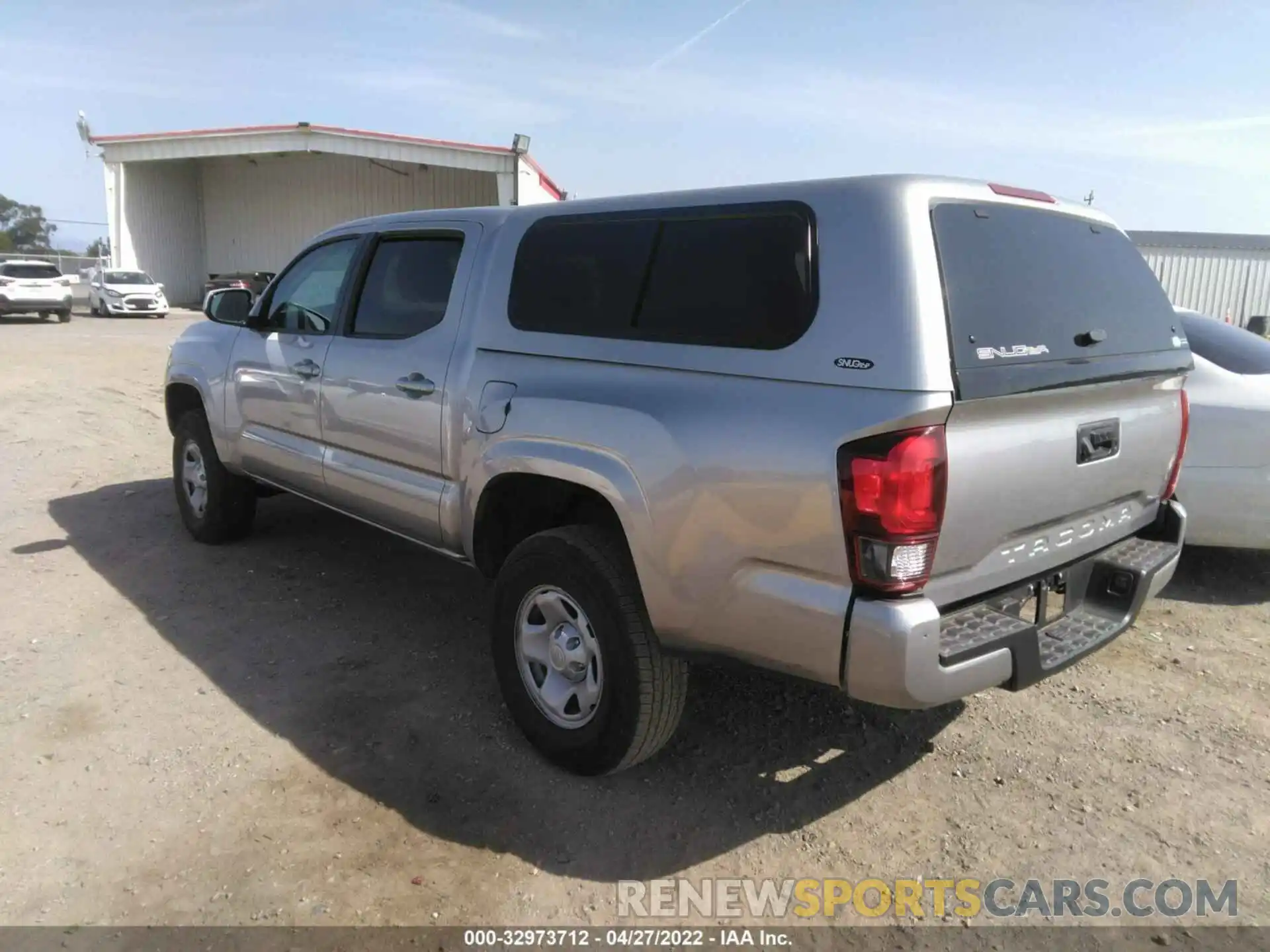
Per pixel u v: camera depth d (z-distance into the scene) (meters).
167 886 2.71
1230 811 3.17
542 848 2.93
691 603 2.82
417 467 3.93
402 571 5.33
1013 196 2.97
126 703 3.75
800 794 3.25
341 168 35.88
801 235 2.70
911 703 2.50
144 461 7.96
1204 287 27.45
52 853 2.83
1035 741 3.61
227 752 3.41
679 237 3.04
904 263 2.50
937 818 3.12
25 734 3.49
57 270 25.72
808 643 2.59
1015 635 2.69
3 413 9.83
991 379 2.52
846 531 2.47
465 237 3.87
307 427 4.59
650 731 3.07
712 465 2.71
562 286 3.39
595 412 3.05
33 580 5.07
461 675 4.07
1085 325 2.96
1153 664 4.29
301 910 2.63
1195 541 4.98
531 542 3.30
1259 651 4.42
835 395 2.52
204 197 37.34
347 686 3.94
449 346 3.74
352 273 4.42
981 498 2.57
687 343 2.91
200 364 5.44
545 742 3.35
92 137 30.70
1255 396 4.77
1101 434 3.01
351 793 3.18
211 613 4.68
